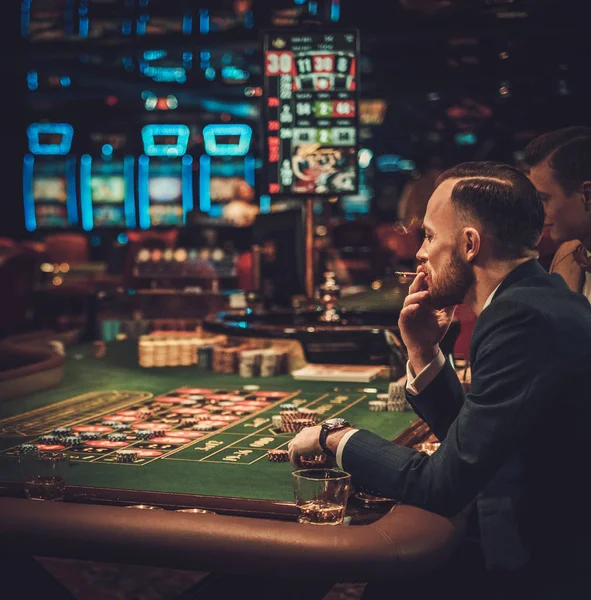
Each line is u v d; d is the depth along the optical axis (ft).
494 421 5.65
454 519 6.01
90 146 54.24
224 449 8.08
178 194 54.29
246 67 41.68
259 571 5.57
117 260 41.98
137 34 31.73
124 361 13.87
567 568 5.75
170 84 43.62
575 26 28.27
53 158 53.98
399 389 9.84
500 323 5.81
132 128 54.19
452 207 6.23
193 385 11.60
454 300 6.45
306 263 16.58
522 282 6.07
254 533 5.60
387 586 6.85
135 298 25.76
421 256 6.50
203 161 54.19
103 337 23.03
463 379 9.93
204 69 42.24
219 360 12.69
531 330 5.70
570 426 5.70
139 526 5.77
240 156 54.03
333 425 6.51
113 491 6.63
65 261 42.88
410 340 7.09
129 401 10.42
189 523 5.73
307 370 12.28
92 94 47.88
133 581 10.51
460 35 29.09
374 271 31.78
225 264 27.27
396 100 48.42
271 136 17.07
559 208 8.32
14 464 7.59
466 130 52.95
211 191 54.24
